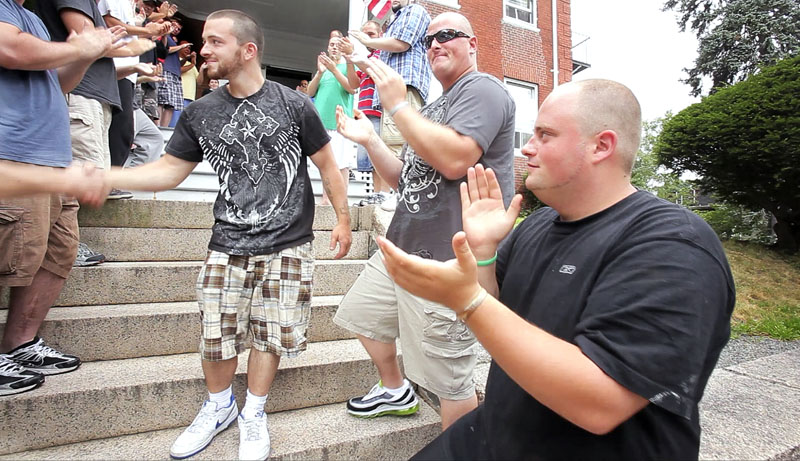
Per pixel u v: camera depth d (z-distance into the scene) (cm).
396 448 184
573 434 96
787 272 485
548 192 106
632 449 92
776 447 164
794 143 478
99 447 166
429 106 179
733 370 251
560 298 101
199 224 308
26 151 160
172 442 171
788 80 496
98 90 239
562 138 101
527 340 82
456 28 163
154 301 245
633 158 105
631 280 87
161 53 466
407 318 162
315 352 223
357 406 194
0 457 157
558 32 1030
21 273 168
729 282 93
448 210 160
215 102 173
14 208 167
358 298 184
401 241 171
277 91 176
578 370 79
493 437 110
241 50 164
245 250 166
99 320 203
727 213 691
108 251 269
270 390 196
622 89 102
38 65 156
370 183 475
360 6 611
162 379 182
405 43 300
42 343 189
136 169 167
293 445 170
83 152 232
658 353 79
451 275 84
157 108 473
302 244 176
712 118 545
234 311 167
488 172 115
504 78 963
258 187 169
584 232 105
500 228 114
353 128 186
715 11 1440
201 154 180
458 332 154
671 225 93
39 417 162
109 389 172
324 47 926
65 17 214
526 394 104
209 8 787
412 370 165
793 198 543
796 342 334
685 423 94
